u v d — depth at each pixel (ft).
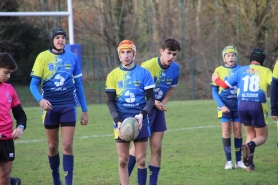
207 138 100.17
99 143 96.12
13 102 49.24
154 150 57.36
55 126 59.41
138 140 52.85
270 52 237.66
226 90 71.67
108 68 278.46
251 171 68.80
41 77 58.59
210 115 141.08
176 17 288.71
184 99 223.51
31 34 262.67
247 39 241.96
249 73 66.90
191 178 64.75
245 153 65.57
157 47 287.07
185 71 244.22
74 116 59.06
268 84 66.74
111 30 294.66
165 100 60.03
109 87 53.31
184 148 88.58
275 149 86.28
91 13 301.43
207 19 263.90
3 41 241.35
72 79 59.31
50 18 288.92
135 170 71.15
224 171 69.10
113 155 82.84
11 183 57.11
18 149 90.68
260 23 238.68
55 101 58.54
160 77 58.80
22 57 260.21
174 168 71.31
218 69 73.87
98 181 63.72
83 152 86.02
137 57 284.00
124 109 53.11
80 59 168.04
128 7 299.58
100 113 151.43
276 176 65.41
